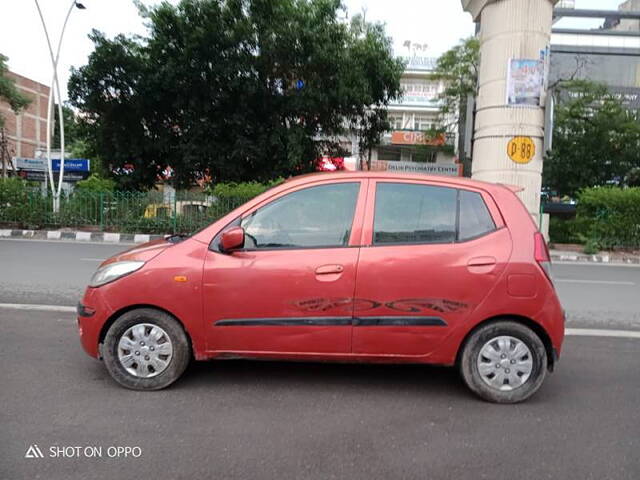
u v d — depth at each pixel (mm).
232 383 3740
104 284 3533
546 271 3449
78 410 3205
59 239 14547
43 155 41812
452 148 30422
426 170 23047
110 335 3516
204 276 3449
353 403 3438
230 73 16438
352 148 27422
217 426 3035
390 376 3984
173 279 3459
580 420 3238
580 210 14531
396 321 3420
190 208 15422
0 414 3123
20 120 42594
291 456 2705
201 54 16344
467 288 3402
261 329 3457
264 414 3223
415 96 37938
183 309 3469
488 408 3402
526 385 3455
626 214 13641
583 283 9039
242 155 17719
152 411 3217
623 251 13812
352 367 4164
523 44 11609
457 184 3596
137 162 19266
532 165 11805
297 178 3727
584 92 22047
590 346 4980
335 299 3416
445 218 3527
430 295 3408
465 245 3461
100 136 19188
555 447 2867
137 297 3473
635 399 3627
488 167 12086
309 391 3631
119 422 3053
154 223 15336
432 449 2818
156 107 18328
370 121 20203
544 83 11742
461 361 3518
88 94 17422
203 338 3494
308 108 17719
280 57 16859
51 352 4324
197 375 3885
